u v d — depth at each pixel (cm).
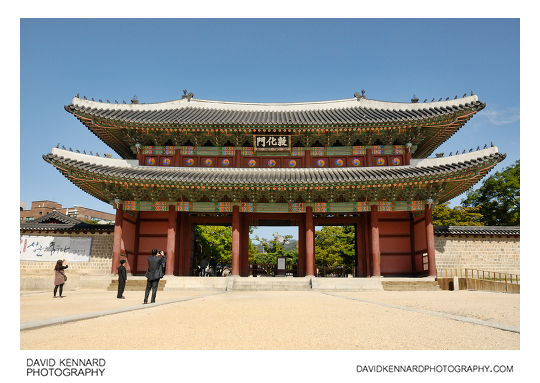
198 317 1263
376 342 887
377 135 3588
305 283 2950
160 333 977
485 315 1315
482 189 6775
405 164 3525
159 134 3612
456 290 2777
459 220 6106
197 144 3666
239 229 3478
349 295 2302
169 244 3284
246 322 1156
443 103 3672
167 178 3134
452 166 3162
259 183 3100
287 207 3419
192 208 3388
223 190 3331
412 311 1438
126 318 1238
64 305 1642
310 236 3316
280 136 3578
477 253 3544
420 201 3309
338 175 3294
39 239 3609
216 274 5956
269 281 2947
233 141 3669
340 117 3712
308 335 960
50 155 3036
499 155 2922
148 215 3744
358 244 3694
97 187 3378
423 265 3381
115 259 3189
